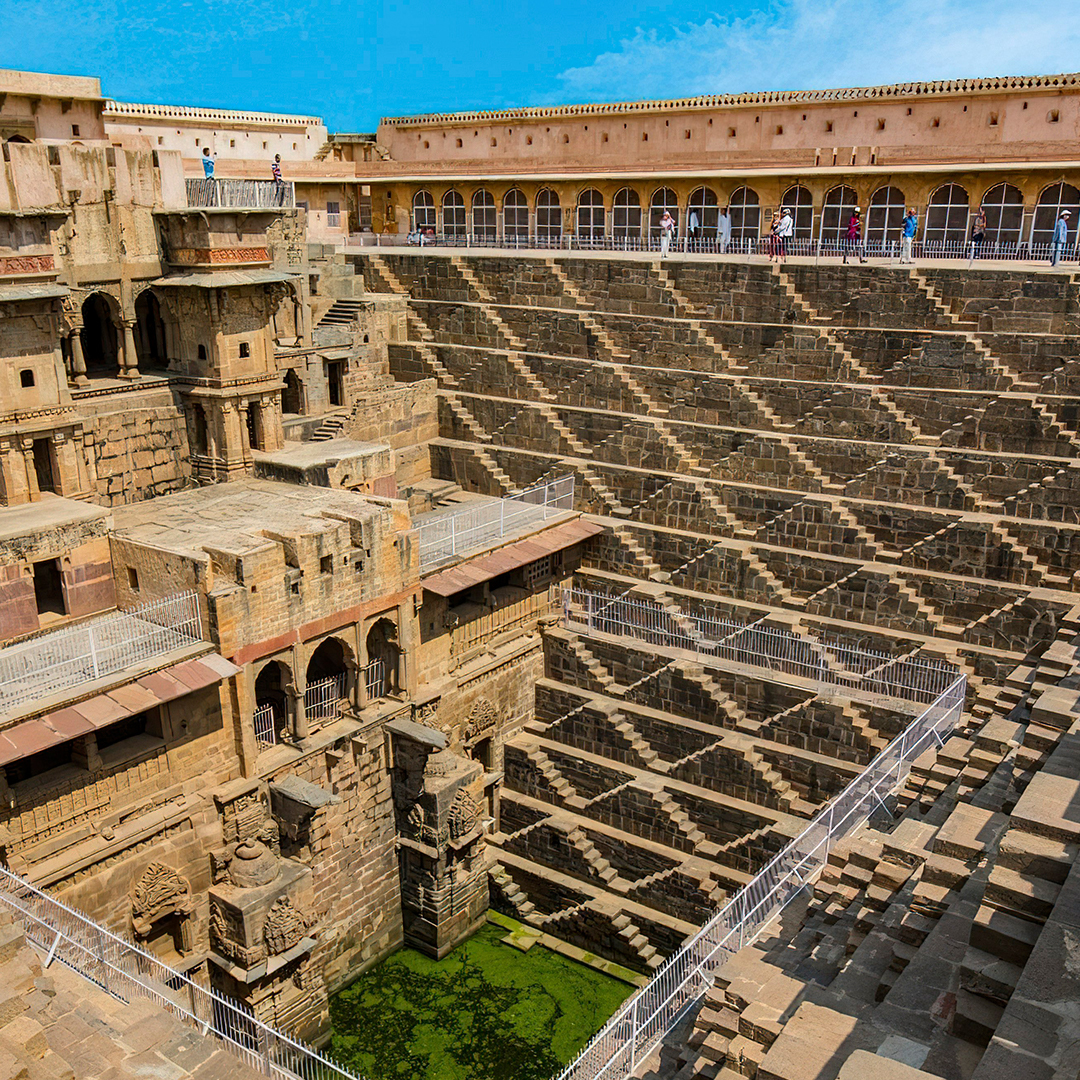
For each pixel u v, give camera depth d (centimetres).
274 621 3212
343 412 4800
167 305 4050
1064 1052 1238
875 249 5109
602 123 6088
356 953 3609
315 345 4681
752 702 3878
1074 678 2783
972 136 5038
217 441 4116
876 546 3994
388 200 6844
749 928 2677
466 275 5400
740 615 4122
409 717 3753
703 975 2677
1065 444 3809
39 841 2725
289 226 4522
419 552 3778
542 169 6419
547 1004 3459
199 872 3078
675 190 5588
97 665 2875
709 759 3803
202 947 3120
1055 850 1608
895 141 5231
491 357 5125
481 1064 3183
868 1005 1816
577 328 4991
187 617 3109
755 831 3641
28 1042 1611
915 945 1869
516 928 3872
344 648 3538
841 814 3142
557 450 4872
